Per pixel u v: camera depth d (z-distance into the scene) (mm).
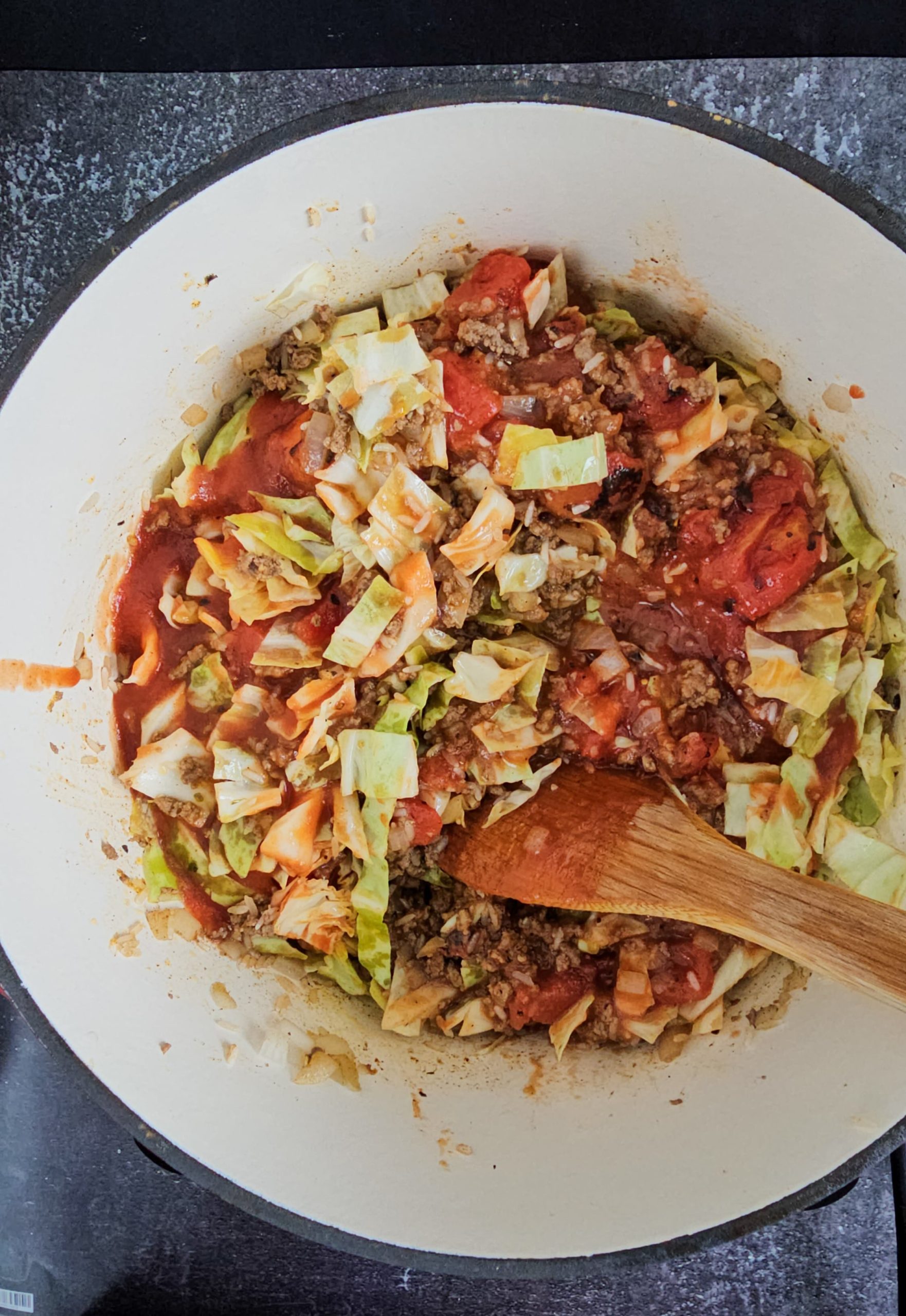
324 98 293
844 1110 253
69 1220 329
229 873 294
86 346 244
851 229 231
